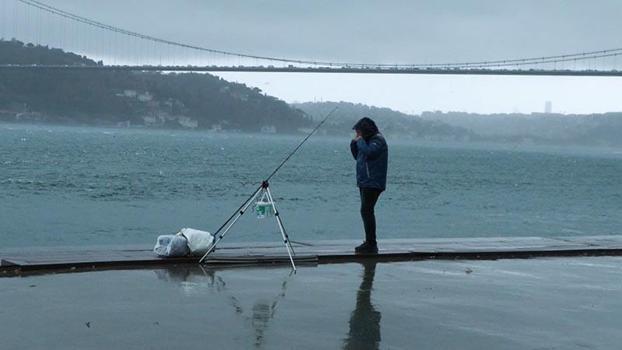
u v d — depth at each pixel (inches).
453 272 329.7
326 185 1785.2
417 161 3612.2
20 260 309.6
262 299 265.9
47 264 302.5
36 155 2551.7
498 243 409.1
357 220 1075.9
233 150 3978.8
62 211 1064.8
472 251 374.0
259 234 869.8
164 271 308.0
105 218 1004.6
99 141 4328.3
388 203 1418.6
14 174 1707.7
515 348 217.5
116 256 326.3
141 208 1145.4
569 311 262.7
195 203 1245.1
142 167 2188.7
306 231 927.7
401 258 360.8
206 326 228.5
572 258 379.9
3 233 839.7
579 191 2012.8
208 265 324.2
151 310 244.7
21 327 219.3
